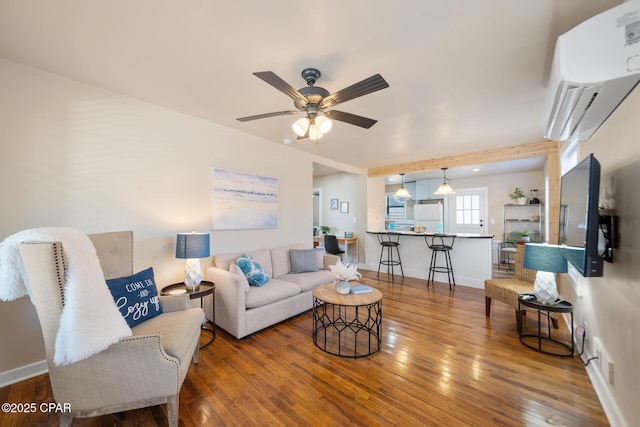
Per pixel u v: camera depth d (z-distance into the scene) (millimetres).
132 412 1682
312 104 1895
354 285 2777
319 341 2570
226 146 3316
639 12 1110
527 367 2105
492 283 3080
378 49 1735
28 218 1994
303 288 3221
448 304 3613
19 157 1958
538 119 2941
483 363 2168
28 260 1274
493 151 4266
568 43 1250
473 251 4484
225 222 3297
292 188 4258
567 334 2668
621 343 1446
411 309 3424
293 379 1973
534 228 6324
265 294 2779
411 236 5199
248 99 2518
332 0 1338
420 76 2061
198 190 3039
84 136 2242
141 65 1954
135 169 2541
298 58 1841
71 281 1302
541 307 2334
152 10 1414
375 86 1623
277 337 2654
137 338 1408
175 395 1481
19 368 1941
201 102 2590
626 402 1382
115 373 1382
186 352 1647
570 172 1885
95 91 2295
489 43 1667
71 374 1344
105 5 1381
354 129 3301
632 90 1291
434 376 2000
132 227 2523
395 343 2516
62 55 1844
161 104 2646
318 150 4422
